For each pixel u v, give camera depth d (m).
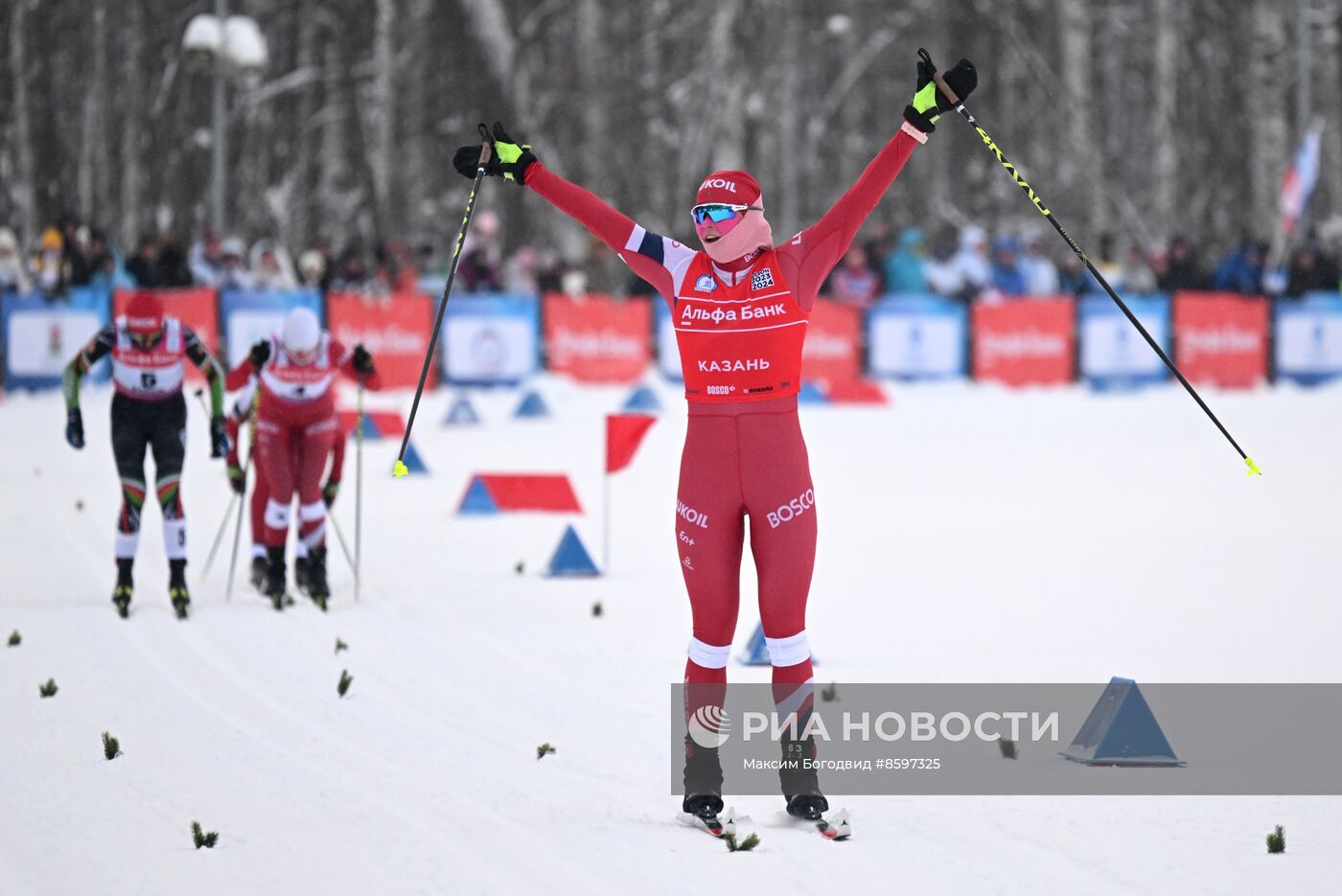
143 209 131.75
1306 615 29.41
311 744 21.00
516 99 120.94
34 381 67.62
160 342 29.14
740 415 17.80
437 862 16.31
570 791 18.98
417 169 120.06
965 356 82.12
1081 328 82.88
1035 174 138.25
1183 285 86.44
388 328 73.06
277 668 25.28
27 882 15.79
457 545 37.56
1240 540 38.56
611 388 78.38
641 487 48.06
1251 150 131.88
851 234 18.00
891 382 81.12
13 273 71.94
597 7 127.25
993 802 18.53
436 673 25.08
